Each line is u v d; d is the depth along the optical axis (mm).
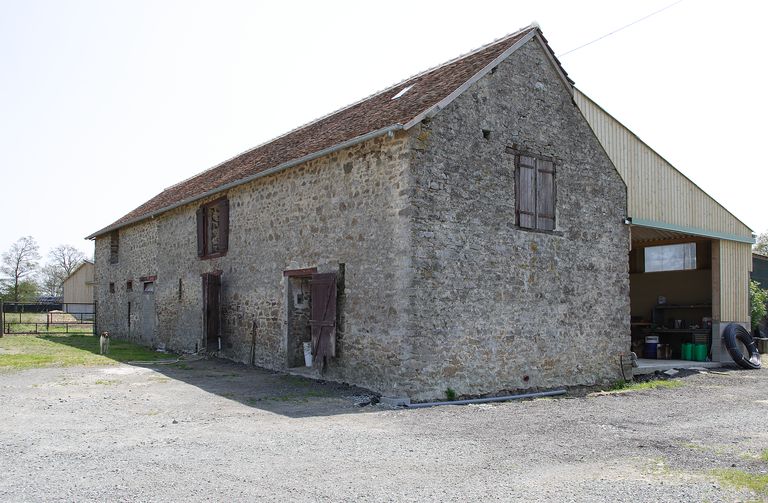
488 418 7969
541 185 11523
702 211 15984
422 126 9602
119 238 21766
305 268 11523
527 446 6305
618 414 8570
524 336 10914
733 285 17125
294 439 6461
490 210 10516
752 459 5855
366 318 9992
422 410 8523
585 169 12477
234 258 14102
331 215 10930
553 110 11898
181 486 4812
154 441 6289
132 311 20031
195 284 15961
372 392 9680
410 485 4918
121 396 9055
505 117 10977
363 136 9719
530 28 11438
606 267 12719
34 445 6082
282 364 12164
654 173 14383
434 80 11680
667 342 18641
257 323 13086
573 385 11719
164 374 11648
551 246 11578
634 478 5164
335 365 10594
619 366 12758
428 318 9445
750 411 9039
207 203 15422
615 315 12805
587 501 4570
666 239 18141
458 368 9805
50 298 54812
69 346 17422
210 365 13242
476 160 10375
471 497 4637
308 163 11641
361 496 4633
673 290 18844
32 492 4633
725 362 16391
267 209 12914
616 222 13125
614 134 13422
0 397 8812
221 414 7824
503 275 10633
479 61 11117
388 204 9711
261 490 4742
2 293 46031
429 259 9516
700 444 6547
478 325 10148
